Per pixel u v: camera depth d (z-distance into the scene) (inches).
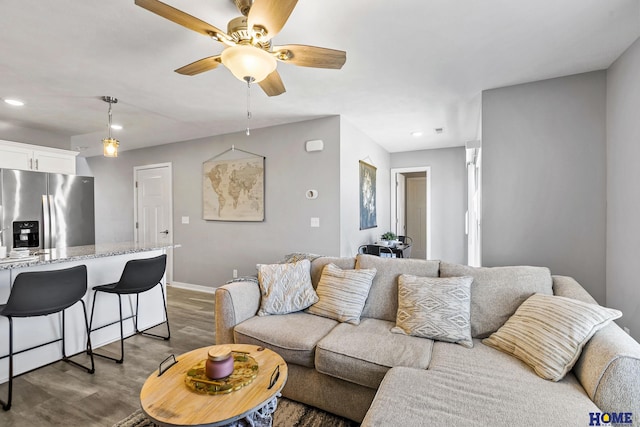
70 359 100.1
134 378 88.9
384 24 72.9
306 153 150.4
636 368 46.7
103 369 94.0
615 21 72.1
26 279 78.0
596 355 51.4
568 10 68.2
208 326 130.0
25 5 64.6
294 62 68.5
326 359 69.2
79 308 105.5
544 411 46.3
